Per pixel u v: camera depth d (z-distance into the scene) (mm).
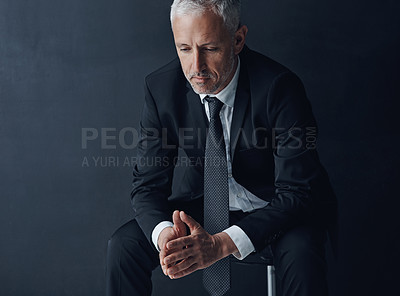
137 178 1861
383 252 2426
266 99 1697
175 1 1555
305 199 1638
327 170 2418
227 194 1729
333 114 2391
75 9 2385
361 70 2363
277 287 2408
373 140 2393
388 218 2414
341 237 2432
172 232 1590
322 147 2408
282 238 1613
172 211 1842
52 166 2449
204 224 1761
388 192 2406
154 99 1819
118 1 2377
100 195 2455
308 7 2348
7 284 2496
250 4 2359
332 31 2352
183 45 1573
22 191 2465
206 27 1527
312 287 1519
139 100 2412
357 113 2387
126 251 1687
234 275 2463
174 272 1512
